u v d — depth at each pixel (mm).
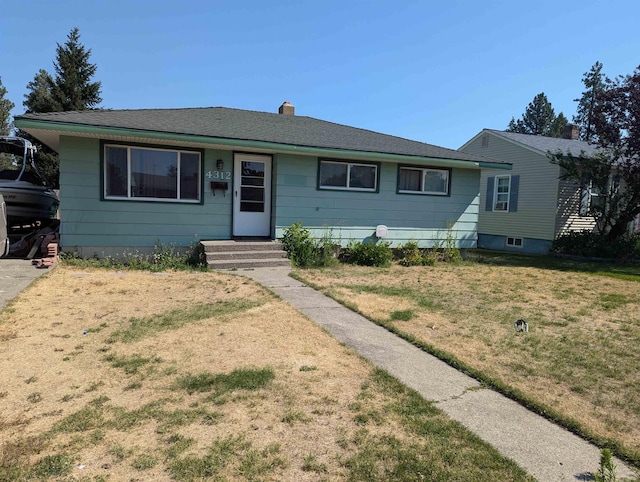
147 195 9727
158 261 9602
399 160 11406
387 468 2574
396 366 4207
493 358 4531
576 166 14625
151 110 11594
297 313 5891
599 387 3910
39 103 33250
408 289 7949
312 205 11086
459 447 2828
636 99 13578
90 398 3348
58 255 9023
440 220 12633
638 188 14250
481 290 8195
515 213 17453
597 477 2367
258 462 2580
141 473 2457
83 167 9141
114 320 5352
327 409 3270
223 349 4445
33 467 2482
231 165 10445
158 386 3570
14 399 3305
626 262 13938
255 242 10219
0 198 9430
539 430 3113
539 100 59031
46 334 4750
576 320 6219
